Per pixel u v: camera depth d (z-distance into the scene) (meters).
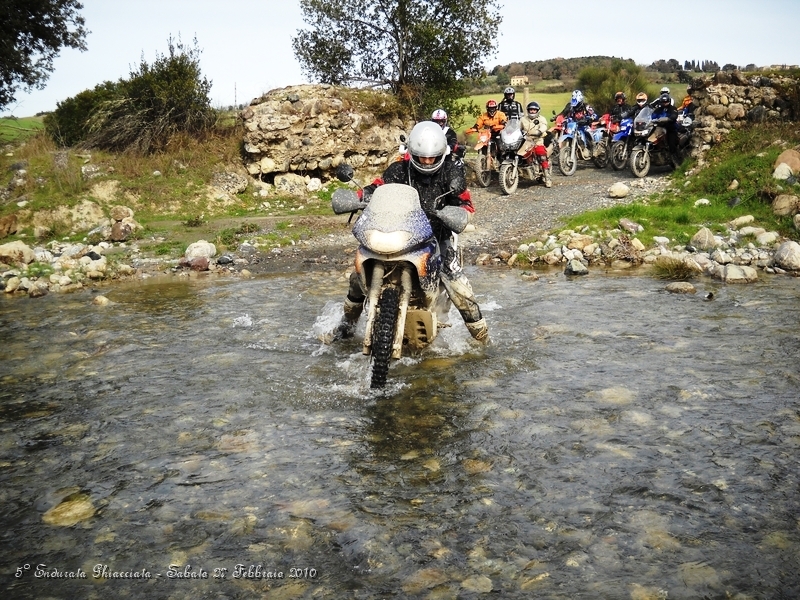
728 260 10.62
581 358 6.39
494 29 21.44
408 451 4.64
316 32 21.97
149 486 4.25
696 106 17.14
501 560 3.45
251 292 9.65
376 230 5.60
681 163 17.62
